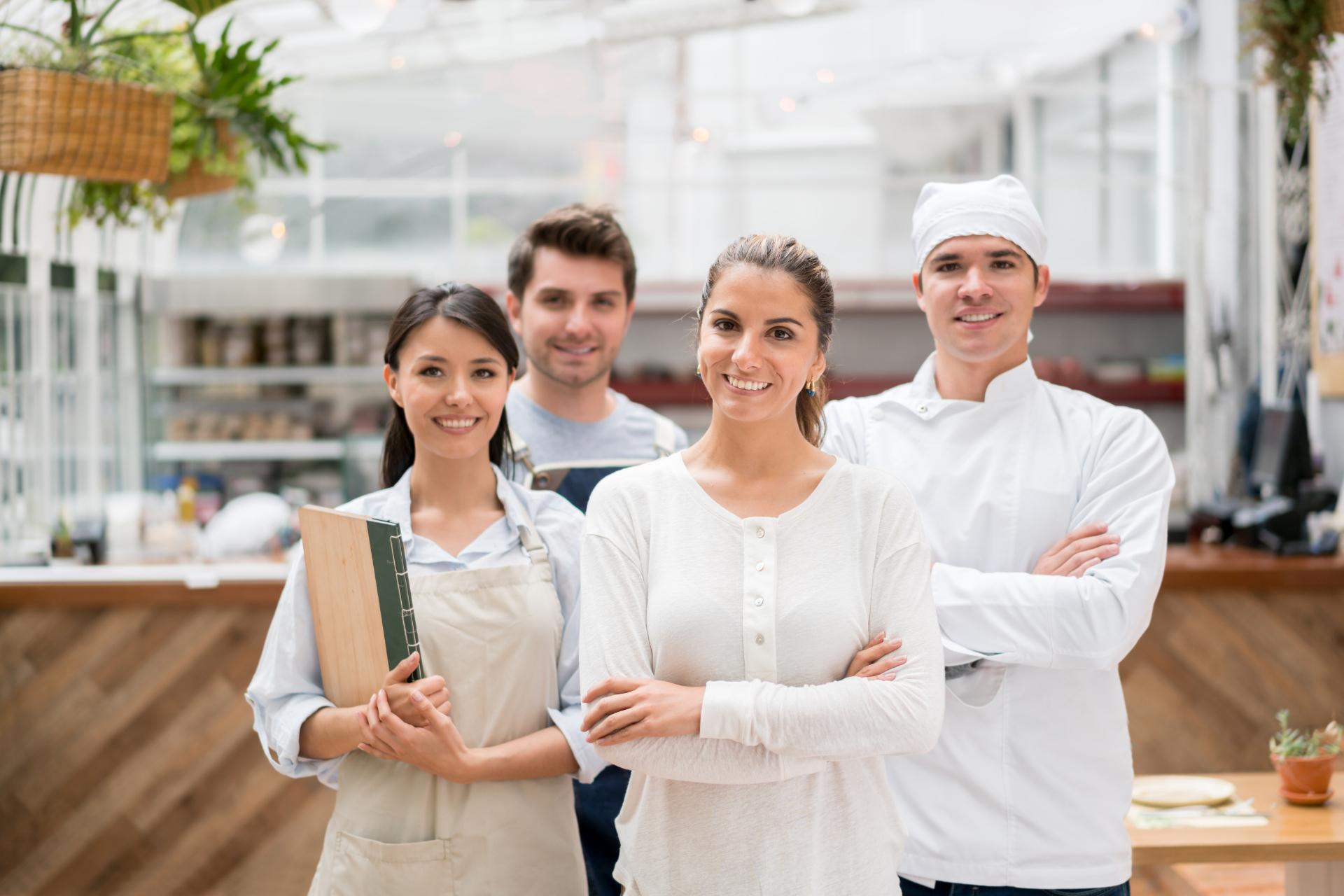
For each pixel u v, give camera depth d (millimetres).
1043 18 5715
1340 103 5348
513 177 8781
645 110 7742
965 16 5707
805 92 6172
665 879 1623
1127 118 8703
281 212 4914
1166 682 4492
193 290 7535
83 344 6543
